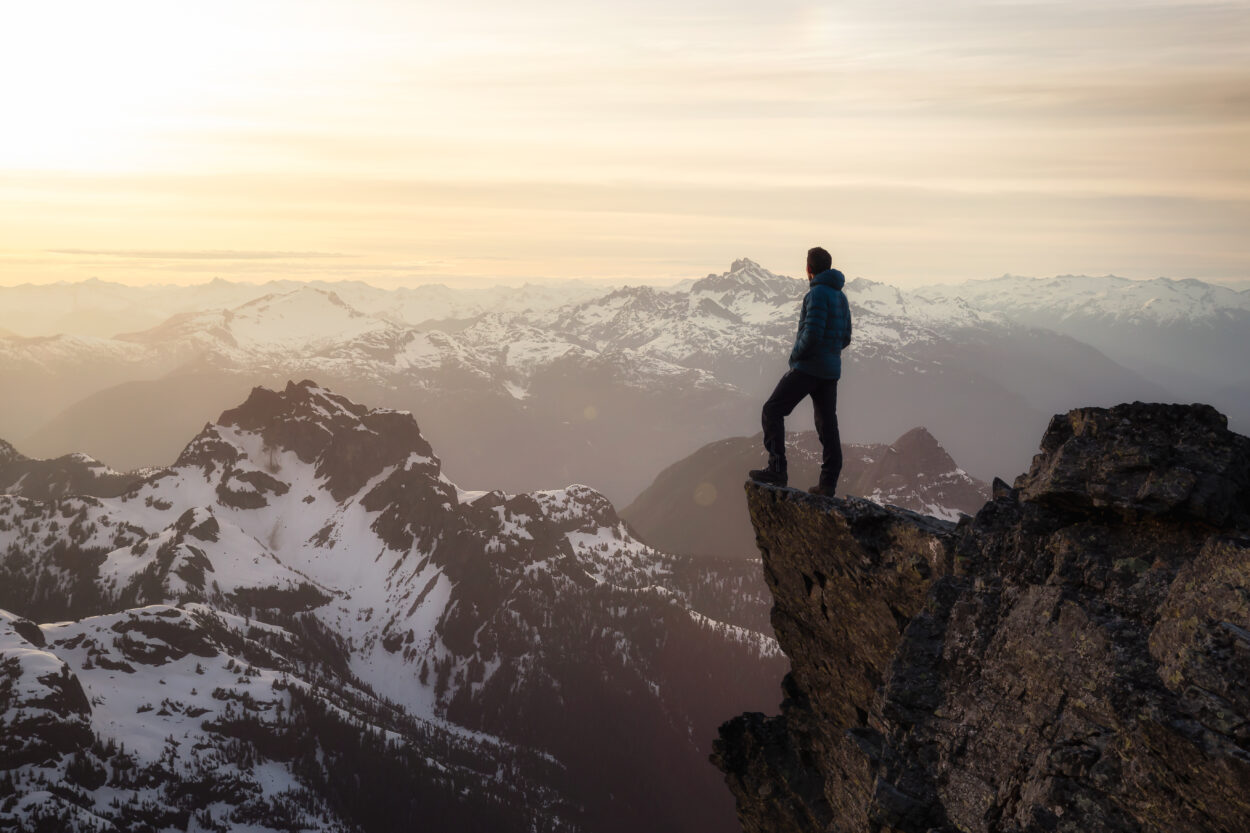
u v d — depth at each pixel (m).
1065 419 13.44
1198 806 9.23
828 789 16.30
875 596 16.27
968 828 11.95
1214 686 9.41
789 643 19.19
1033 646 12.00
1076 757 10.59
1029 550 13.12
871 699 16.66
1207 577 10.26
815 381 19.62
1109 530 12.15
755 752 19.16
